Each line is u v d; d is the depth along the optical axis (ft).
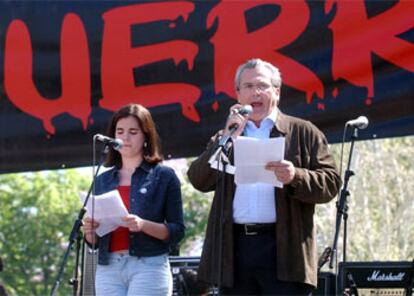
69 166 32.55
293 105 30.07
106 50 32.42
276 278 22.47
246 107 22.06
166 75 31.71
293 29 30.40
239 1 31.12
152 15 32.07
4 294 28.14
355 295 25.82
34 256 83.35
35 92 33.01
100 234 23.32
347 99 29.63
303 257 22.43
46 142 32.81
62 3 33.04
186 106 31.37
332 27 30.01
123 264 23.44
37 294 82.69
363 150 51.85
